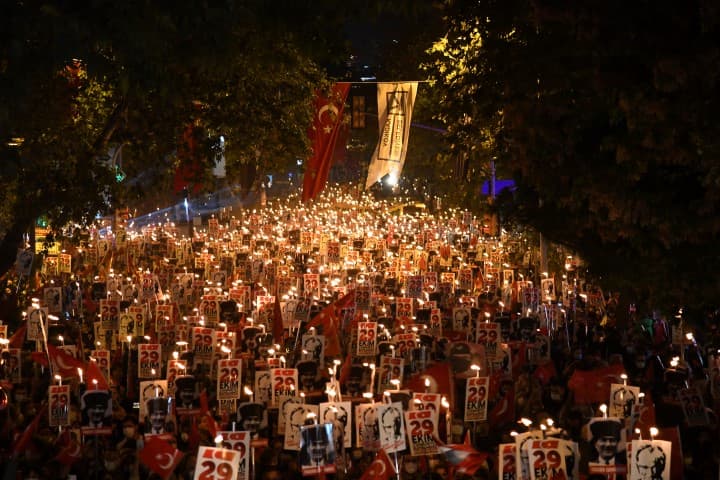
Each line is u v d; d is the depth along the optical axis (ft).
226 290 112.16
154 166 96.89
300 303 89.71
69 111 85.92
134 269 131.03
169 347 79.92
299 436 53.26
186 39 52.60
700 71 42.96
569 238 58.90
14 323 95.76
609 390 63.72
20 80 45.39
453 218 188.34
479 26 63.52
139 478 53.67
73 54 45.57
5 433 58.75
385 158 125.18
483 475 50.57
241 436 48.93
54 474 51.42
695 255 49.16
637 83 45.42
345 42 64.85
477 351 70.18
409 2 59.11
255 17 59.67
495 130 76.95
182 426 62.64
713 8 41.91
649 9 44.91
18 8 44.78
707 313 54.95
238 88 93.45
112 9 46.62
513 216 62.08
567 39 49.60
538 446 45.73
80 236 84.94
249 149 103.14
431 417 52.24
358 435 54.08
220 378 63.62
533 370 76.43
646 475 43.39
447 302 107.34
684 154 45.34
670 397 65.36
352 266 125.70
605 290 56.29
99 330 83.41
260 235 158.20
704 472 52.24
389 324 88.43
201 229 220.43
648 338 88.22
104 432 55.67
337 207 246.47
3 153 48.16
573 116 50.98
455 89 77.15
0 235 117.39
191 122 93.71
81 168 81.82
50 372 69.87
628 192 48.47
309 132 126.41
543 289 105.09
